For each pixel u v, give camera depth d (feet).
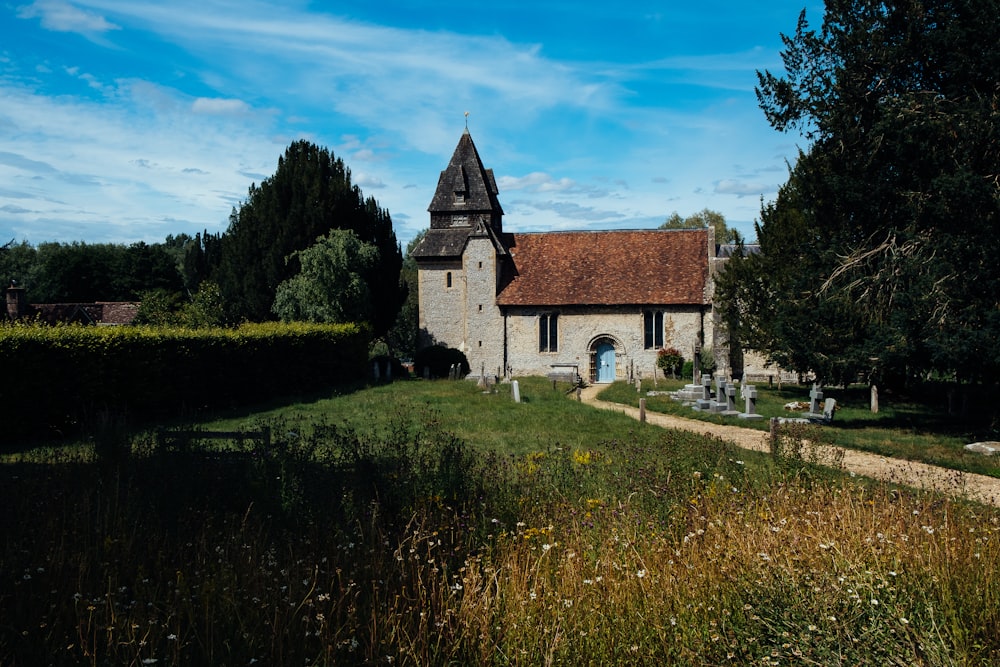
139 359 68.03
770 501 28.30
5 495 28.81
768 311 99.45
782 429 42.78
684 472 33.47
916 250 67.72
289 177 135.23
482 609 18.22
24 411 57.11
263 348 88.43
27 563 21.50
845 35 69.87
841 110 70.33
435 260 143.54
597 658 16.80
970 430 65.36
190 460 33.19
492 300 137.80
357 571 20.48
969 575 19.70
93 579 20.45
